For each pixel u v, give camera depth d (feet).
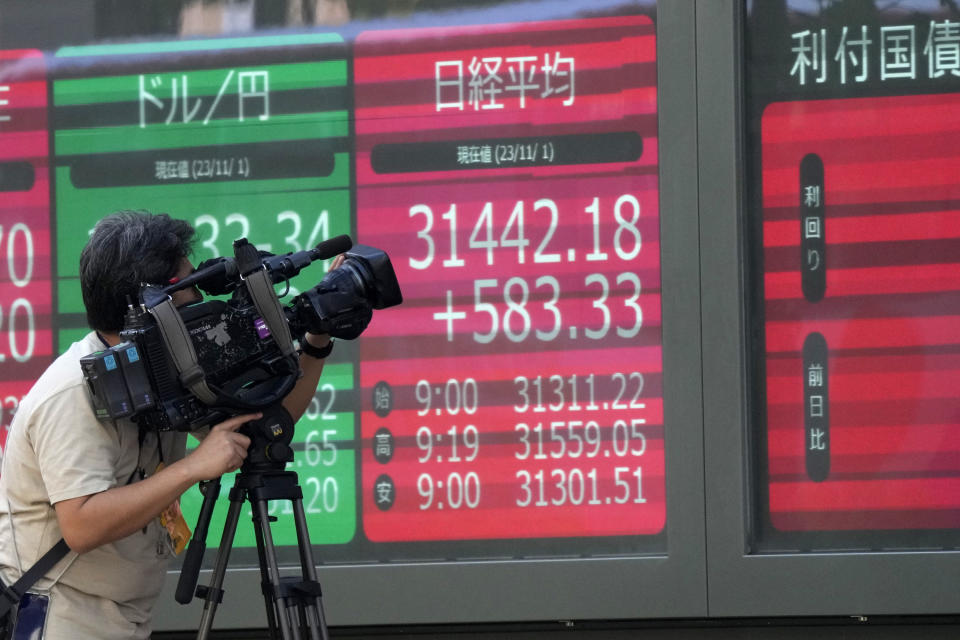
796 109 10.34
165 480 6.63
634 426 10.35
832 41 10.31
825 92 10.32
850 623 10.25
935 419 10.19
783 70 10.36
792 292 10.34
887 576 10.02
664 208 10.28
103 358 6.44
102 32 10.73
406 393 10.53
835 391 10.27
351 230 10.62
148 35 10.71
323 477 10.56
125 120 10.73
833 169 10.31
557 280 10.45
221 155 10.69
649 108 10.38
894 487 10.21
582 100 10.44
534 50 10.48
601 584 10.21
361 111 10.61
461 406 10.49
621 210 10.40
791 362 10.32
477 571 10.29
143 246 6.93
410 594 10.32
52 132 10.77
